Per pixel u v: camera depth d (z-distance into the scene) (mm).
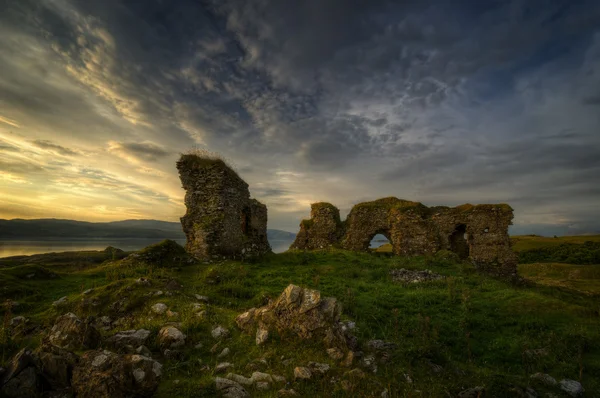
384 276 19359
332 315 8508
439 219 29703
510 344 10414
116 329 8625
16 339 7691
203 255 19703
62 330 6836
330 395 5801
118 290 11109
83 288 12430
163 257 17297
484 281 18391
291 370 6641
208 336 8125
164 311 9625
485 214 27922
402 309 13188
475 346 10523
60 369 5215
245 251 23375
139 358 5484
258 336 7988
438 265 23047
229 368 6566
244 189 25141
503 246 27031
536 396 7332
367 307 13062
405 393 6316
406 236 29016
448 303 13906
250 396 5602
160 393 5363
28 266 14078
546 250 53750
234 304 12148
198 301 11336
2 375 4883
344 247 30828
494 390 7109
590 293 23203
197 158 22406
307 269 19438
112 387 4723
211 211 21156
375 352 8461
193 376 6145
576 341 10383
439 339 10578
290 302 8680
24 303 10977
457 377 7801
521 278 25359
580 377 8344
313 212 33750
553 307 13273
